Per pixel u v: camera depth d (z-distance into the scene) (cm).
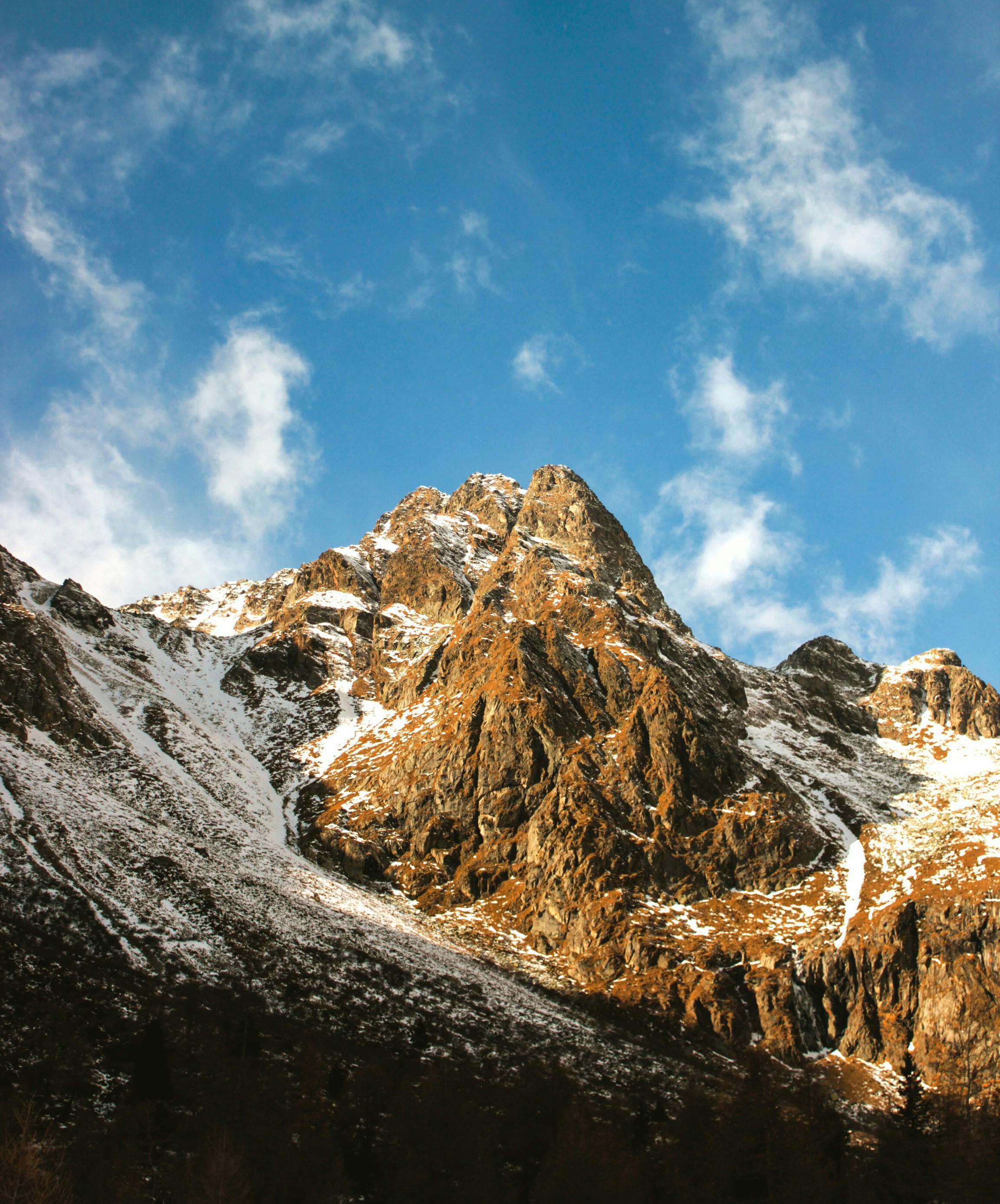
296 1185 4722
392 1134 5275
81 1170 4397
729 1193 5372
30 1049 5391
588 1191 4919
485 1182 5069
